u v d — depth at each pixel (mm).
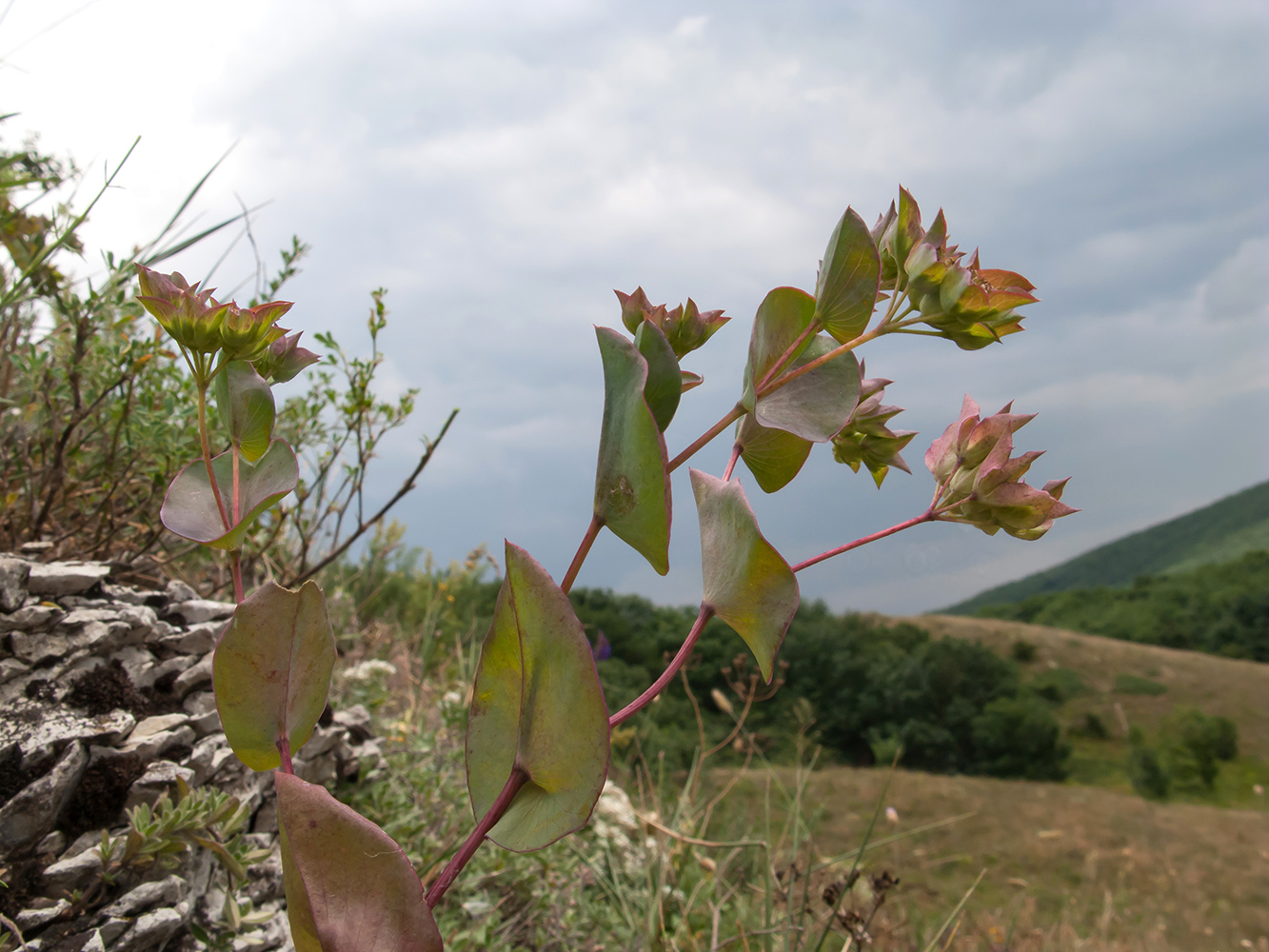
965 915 3730
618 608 18781
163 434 1875
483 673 629
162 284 710
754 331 756
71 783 1374
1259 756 22922
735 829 3611
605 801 3436
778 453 934
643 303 797
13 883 1253
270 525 2500
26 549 1822
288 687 676
